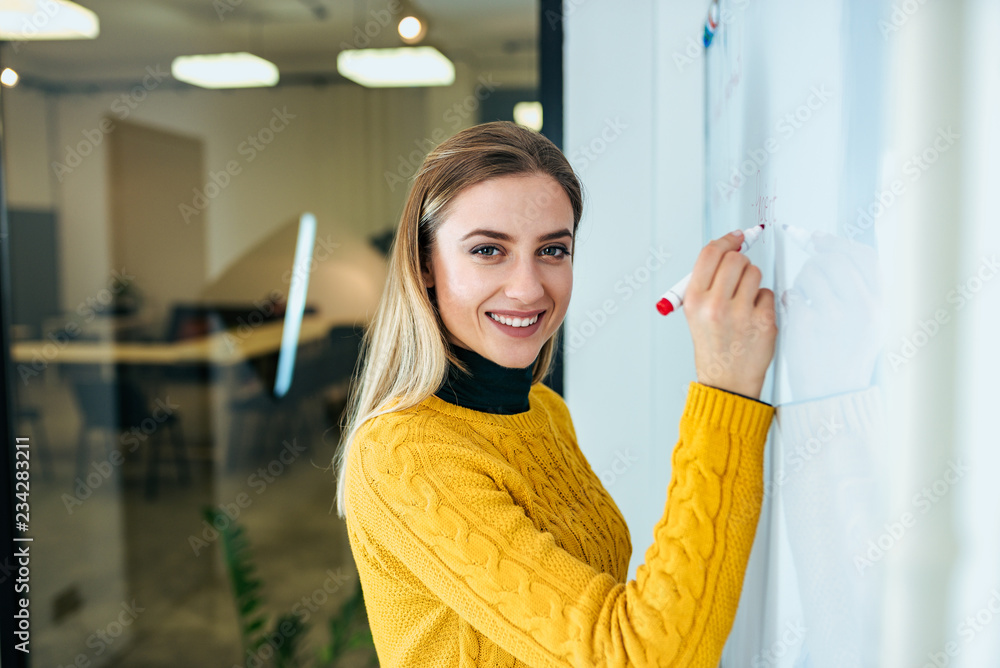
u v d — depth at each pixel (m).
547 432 0.89
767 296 0.60
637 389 1.64
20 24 2.23
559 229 0.77
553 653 0.60
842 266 0.45
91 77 2.33
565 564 0.62
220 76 2.32
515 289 0.75
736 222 0.91
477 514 0.66
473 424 0.80
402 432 0.74
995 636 0.34
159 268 2.42
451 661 0.73
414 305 0.80
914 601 0.38
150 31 2.31
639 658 0.55
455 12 2.00
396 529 0.69
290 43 2.27
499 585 0.62
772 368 0.65
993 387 0.33
